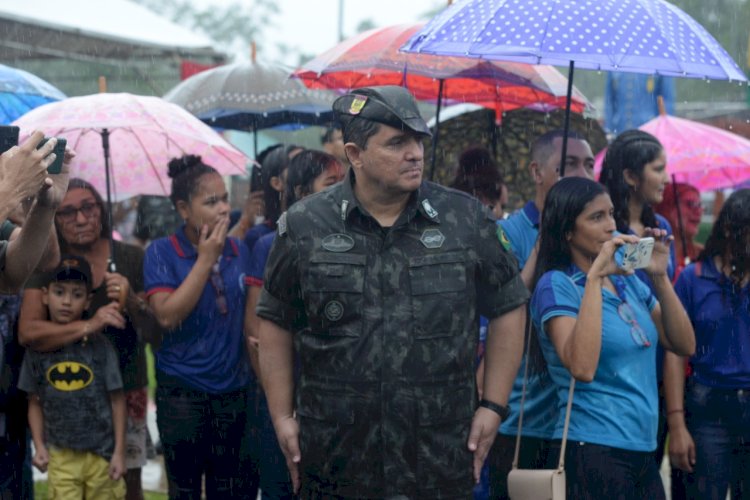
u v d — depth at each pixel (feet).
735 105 64.75
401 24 22.76
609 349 15.57
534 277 16.89
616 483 15.35
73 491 19.76
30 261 14.55
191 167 20.02
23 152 13.25
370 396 13.79
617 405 15.53
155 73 44.80
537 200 19.89
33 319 19.33
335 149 23.94
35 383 19.65
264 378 15.03
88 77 49.80
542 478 15.21
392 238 13.88
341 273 13.83
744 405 18.56
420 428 13.79
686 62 15.71
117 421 20.02
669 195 26.20
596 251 16.14
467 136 26.40
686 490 19.10
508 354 14.61
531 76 22.12
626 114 36.65
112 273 19.76
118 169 22.86
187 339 19.34
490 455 18.17
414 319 13.75
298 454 14.75
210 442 19.66
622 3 16.15
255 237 22.47
